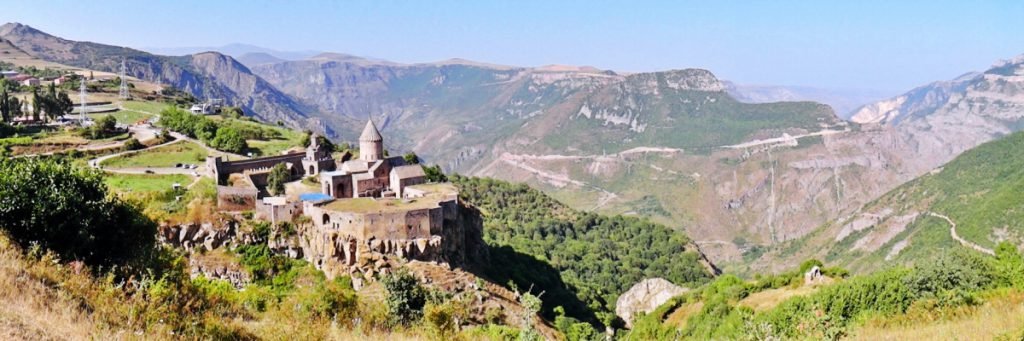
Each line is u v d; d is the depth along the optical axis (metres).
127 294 34.19
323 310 50.44
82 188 41.56
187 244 90.19
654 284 143.50
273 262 89.75
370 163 116.00
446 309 55.41
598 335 96.75
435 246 92.19
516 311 88.25
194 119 174.75
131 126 186.38
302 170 127.25
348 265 87.12
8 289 26.17
